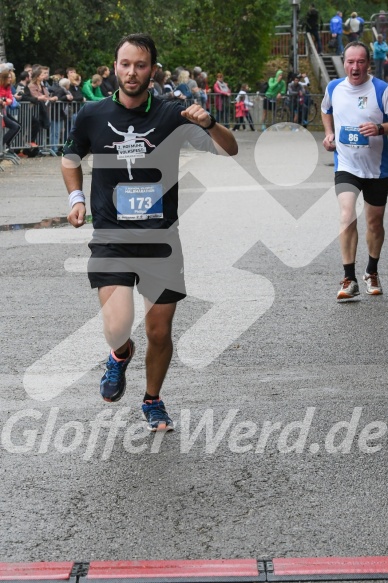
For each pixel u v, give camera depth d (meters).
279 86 39.97
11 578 4.62
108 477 5.88
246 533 5.11
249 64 50.84
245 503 5.49
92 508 5.43
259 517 5.30
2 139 24.42
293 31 43.62
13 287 11.13
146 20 38.59
